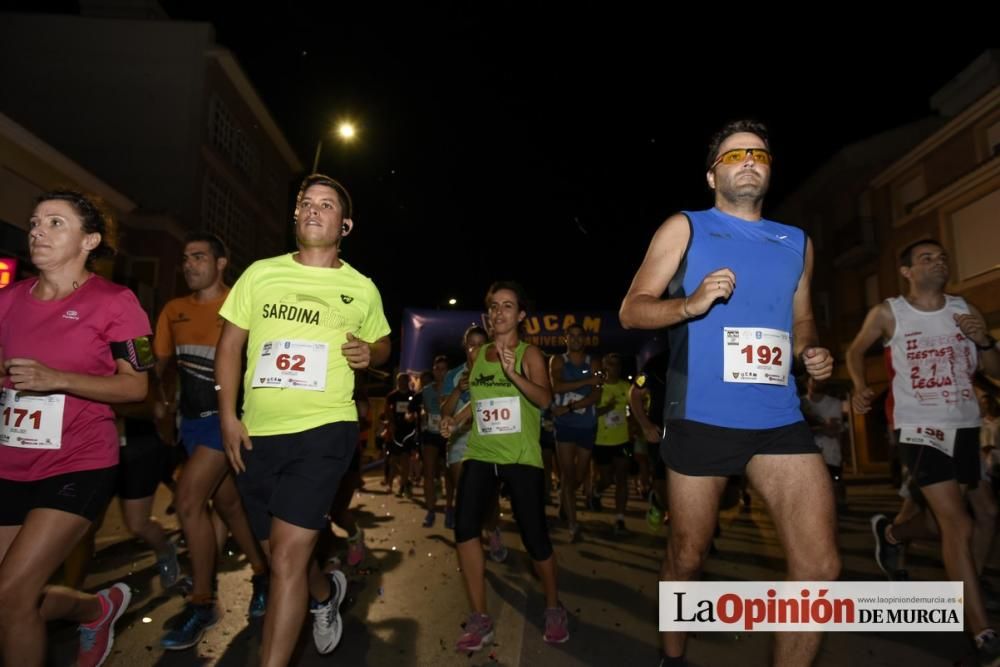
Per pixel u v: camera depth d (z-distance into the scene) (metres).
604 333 17.30
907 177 24.03
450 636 4.14
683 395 2.75
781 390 2.74
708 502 2.72
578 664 3.69
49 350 2.82
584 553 6.65
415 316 18.19
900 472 15.20
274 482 3.08
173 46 22.98
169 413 4.84
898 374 4.26
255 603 4.36
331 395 3.08
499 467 4.05
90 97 22.67
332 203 3.28
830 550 2.57
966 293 21.20
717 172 2.98
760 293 2.77
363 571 5.74
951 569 3.83
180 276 21.23
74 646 3.77
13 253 14.55
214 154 24.16
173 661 3.63
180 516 4.04
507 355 4.06
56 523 2.69
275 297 3.17
